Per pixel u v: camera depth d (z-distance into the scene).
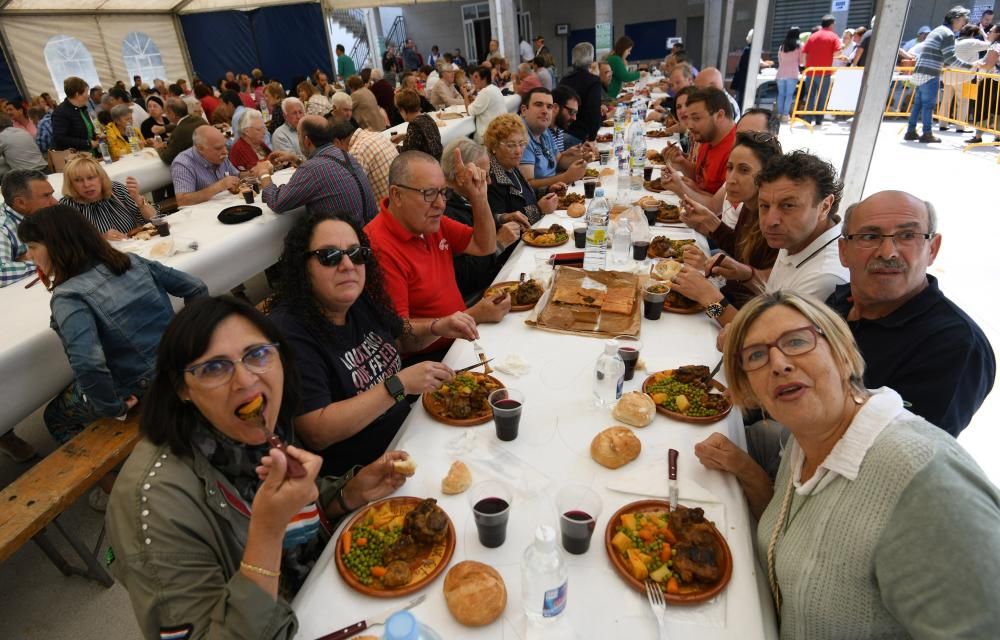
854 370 0.99
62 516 2.50
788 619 1.03
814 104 8.76
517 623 0.98
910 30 11.25
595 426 1.52
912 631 0.82
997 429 2.50
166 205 5.11
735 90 8.50
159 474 0.99
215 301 1.04
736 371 1.10
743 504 1.23
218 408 1.01
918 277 1.46
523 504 1.25
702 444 1.34
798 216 1.92
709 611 0.99
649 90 9.88
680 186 3.41
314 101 6.87
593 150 5.18
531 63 9.26
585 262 2.53
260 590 0.89
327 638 0.96
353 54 18.58
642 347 1.93
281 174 4.80
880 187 5.31
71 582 2.19
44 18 9.82
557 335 2.03
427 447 1.47
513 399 1.51
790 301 1.02
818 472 0.99
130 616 2.05
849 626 0.94
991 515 0.78
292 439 1.28
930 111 6.75
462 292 3.14
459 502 1.28
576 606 1.01
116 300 2.15
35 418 3.20
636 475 1.33
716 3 12.74
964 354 1.36
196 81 9.23
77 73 10.59
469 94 9.67
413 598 1.05
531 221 3.47
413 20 19.12
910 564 0.81
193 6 12.34
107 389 2.11
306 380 1.53
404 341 2.22
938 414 1.39
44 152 6.59
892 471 0.87
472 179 2.54
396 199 2.14
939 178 5.46
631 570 1.06
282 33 13.66
